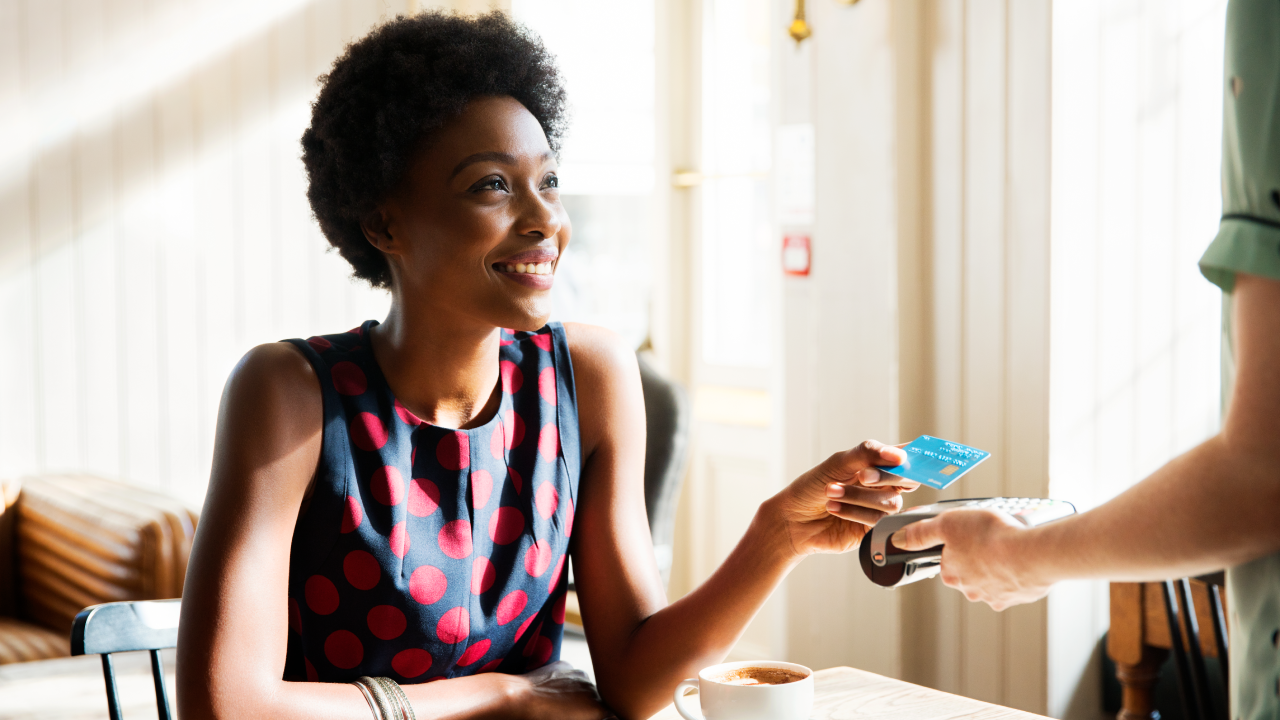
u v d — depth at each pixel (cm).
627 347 127
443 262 102
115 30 325
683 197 351
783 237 267
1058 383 220
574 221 346
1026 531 82
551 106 111
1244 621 74
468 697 103
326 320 365
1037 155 218
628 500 121
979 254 230
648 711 112
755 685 89
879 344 242
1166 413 241
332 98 106
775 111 268
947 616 241
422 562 105
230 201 346
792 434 267
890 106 236
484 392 112
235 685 95
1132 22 228
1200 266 72
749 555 110
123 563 248
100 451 326
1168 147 237
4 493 292
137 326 332
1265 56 68
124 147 328
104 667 112
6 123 311
